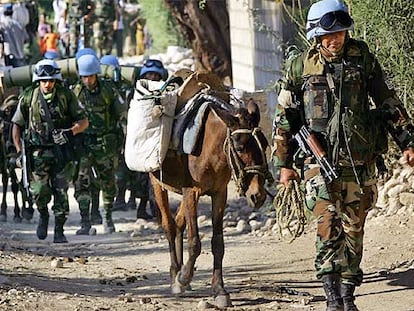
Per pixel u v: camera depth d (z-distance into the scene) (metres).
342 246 12.41
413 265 16.09
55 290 15.45
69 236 22.98
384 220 19.06
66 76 24.75
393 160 19.92
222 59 34.75
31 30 43.00
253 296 15.24
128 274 17.42
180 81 16.12
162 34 49.47
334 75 12.45
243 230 22.05
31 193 21.86
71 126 21.64
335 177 12.31
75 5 43.78
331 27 12.19
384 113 12.63
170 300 15.16
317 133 12.55
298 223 13.06
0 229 23.89
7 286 15.29
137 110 15.61
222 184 14.95
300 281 16.27
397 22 18.92
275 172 21.58
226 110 14.62
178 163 15.45
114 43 50.50
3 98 26.28
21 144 21.81
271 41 25.66
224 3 34.25
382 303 14.23
